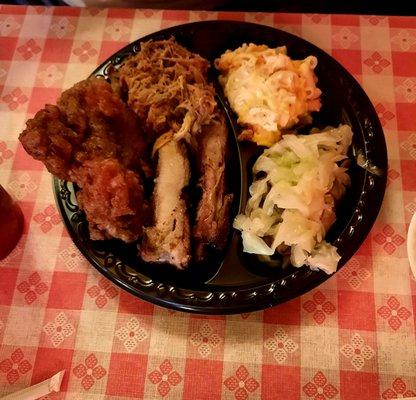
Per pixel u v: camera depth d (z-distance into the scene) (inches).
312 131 15.0
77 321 13.6
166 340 13.2
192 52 16.2
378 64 16.6
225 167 14.4
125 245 13.5
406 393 12.1
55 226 15.0
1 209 13.5
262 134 14.7
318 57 15.4
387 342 12.7
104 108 13.2
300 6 21.3
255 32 16.0
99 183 11.9
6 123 16.7
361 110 14.4
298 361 12.7
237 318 13.3
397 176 14.7
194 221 14.1
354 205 13.4
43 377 13.0
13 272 14.4
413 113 15.7
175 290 12.6
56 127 12.3
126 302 13.7
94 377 12.9
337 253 12.6
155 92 14.7
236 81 15.2
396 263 13.6
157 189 13.8
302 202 13.1
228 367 12.8
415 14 20.8
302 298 13.4
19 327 13.6
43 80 17.4
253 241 13.2
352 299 13.3
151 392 12.6
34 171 15.8
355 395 12.2
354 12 21.1
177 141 14.3
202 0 21.0
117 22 18.2
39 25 18.4
